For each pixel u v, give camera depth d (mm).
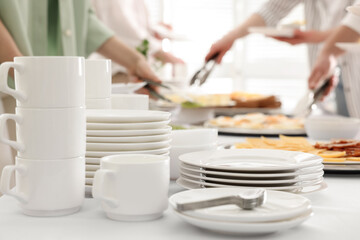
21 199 646
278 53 5211
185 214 577
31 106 638
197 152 878
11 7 1513
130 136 777
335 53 2381
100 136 775
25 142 645
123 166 621
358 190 824
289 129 1597
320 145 1087
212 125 1752
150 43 3105
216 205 584
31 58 629
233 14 5266
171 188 847
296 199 625
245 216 543
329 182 891
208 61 2428
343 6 2756
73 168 661
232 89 5410
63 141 648
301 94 5145
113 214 638
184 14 5250
